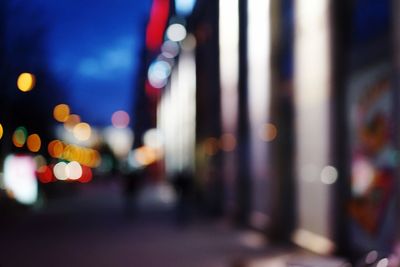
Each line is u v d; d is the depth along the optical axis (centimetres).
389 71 1066
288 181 1745
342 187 1292
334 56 1349
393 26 982
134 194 3077
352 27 1262
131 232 2275
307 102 1588
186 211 2741
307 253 1474
